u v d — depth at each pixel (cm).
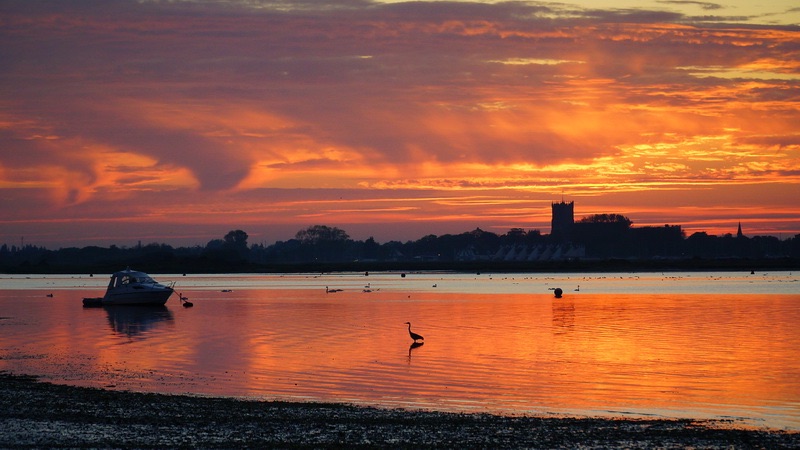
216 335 6525
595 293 13462
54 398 3491
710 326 7150
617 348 5531
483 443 2733
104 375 4347
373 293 14062
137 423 3002
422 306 10244
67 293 14775
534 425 3027
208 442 2727
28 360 4978
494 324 7438
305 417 3145
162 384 4072
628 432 2911
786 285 16088
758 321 7656
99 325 7538
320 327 7225
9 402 3388
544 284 17950
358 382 4147
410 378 4272
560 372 4475
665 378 4281
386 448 2661
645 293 13275
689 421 3161
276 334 6581
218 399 3556
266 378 4262
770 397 3750
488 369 4581
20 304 11081
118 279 10306
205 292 14862
